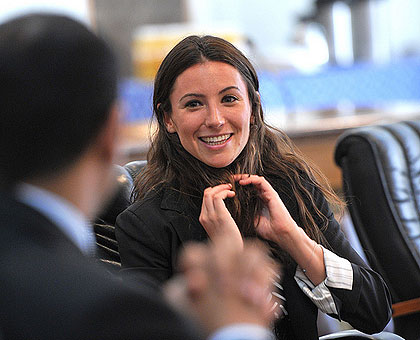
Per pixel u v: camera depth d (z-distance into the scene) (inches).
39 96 50.3
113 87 53.6
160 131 115.2
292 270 111.4
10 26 51.3
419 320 144.9
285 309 112.3
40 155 51.3
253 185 112.2
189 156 112.7
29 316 46.5
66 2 438.6
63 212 52.1
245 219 110.8
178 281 55.9
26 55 50.3
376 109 369.1
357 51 481.1
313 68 409.4
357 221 154.7
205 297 51.5
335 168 304.8
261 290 51.4
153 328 47.2
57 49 50.9
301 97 403.2
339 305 110.7
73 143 51.9
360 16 476.4
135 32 459.8
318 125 310.8
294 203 116.7
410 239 151.6
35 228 49.8
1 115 50.5
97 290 47.6
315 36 449.7
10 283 47.4
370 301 112.5
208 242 109.3
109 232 131.2
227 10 496.7
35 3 426.6
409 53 515.5
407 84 428.5
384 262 151.5
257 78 114.6
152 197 113.5
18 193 51.5
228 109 108.7
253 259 52.2
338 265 110.7
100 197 56.4
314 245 110.6
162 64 112.0
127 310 47.3
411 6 520.1
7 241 49.0
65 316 46.4
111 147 55.1
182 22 477.7
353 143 155.8
